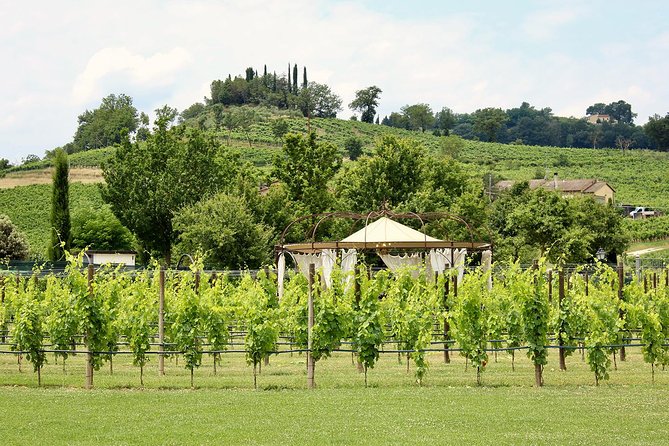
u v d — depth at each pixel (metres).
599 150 166.25
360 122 193.00
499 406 12.98
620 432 10.96
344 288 16.81
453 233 47.09
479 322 16.55
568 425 11.42
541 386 15.86
